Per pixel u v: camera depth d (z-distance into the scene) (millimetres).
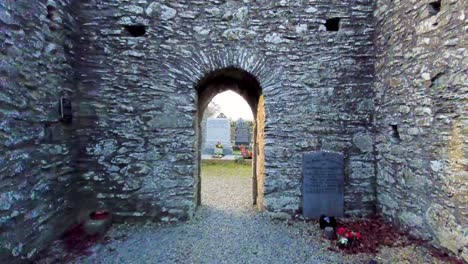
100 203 4273
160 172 4316
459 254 2846
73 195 4074
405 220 3666
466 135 2744
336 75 4363
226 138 13633
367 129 4395
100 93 4246
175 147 4316
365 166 4395
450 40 2908
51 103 3516
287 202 4398
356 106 4379
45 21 3383
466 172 2754
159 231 4004
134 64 4273
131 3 4254
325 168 4371
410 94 3516
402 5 3646
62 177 3779
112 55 4250
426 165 3279
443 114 3021
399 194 3781
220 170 9578
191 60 4309
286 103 4359
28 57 3062
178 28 4297
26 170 3025
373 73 4355
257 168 5172
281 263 3143
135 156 4289
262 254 3348
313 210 4371
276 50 4344
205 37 4316
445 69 2975
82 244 3564
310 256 3275
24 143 2996
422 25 3291
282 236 3822
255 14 4344
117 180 4281
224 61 4324
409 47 3523
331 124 4375
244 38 4328
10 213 2768
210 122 13758
